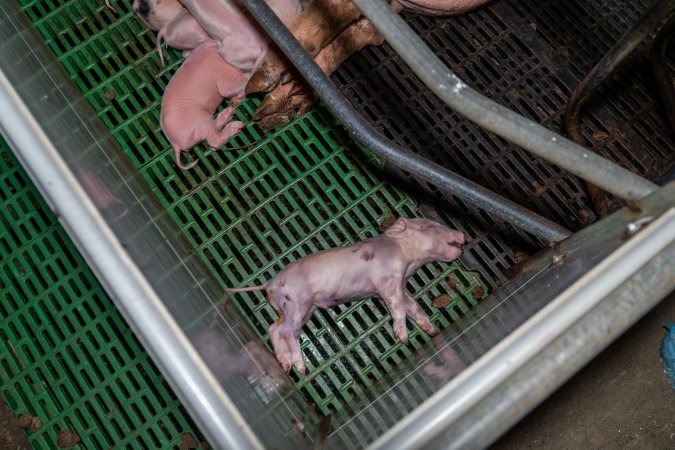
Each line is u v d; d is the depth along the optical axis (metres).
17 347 1.16
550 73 1.23
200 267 1.13
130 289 0.79
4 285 1.18
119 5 1.26
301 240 1.19
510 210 0.92
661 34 1.10
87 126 1.07
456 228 1.18
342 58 1.18
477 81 1.23
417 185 1.20
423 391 0.86
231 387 0.82
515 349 0.71
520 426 1.23
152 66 1.25
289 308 1.08
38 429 1.14
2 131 0.84
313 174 1.21
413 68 0.73
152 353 0.79
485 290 1.16
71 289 1.17
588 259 0.81
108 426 1.14
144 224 1.00
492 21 1.26
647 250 0.71
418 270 1.18
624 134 1.20
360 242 1.10
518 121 0.72
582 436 1.22
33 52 1.06
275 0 1.14
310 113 1.23
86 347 1.16
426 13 1.20
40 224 1.19
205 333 0.90
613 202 1.14
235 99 1.19
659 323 1.24
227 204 1.20
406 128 1.21
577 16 1.25
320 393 1.14
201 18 1.13
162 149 1.22
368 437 0.82
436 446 0.70
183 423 1.14
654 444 1.22
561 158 0.73
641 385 1.23
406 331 1.10
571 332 0.71
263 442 0.77
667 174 1.12
